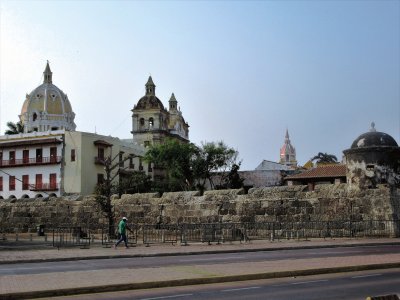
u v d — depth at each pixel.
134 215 36.94
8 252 25.05
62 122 116.50
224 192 34.06
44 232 39.53
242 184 81.88
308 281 14.95
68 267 19.03
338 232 29.92
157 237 33.94
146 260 21.62
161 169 105.94
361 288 13.47
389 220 28.72
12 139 87.88
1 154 88.19
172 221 35.25
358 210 29.67
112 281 14.23
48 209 41.59
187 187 86.88
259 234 31.77
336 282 14.63
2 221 43.69
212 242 30.48
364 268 17.22
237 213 33.00
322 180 61.12
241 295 12.66
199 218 34.19
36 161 84.38
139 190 81.38
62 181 81.62
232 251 25.06
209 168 87.38
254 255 22.98
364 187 29.95
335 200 30.47
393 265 17.78
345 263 17.75
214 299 12.14
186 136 135.12
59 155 82.56
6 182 87.00
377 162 30.00
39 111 114.94
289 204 31.64
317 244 26.56
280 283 14.66
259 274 15.61
